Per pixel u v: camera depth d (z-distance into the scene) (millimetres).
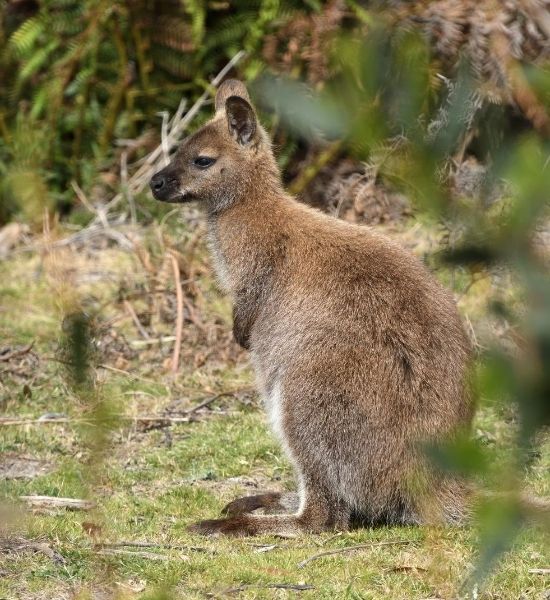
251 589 9078
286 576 9359
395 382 10398
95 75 24188
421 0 15953
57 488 12023
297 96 3062
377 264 11070
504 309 2809
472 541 9852
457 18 15641
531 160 2660
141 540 10484
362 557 9828
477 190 3207
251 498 11438
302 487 10742
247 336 12195
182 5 23703
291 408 10664
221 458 13414
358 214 17750
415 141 2879
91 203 23156
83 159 23906
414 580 9188
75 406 14961
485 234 2682
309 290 11156
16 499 11500
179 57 23906
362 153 3094
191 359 17203
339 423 10438
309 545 10320
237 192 12930
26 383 16062
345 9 19906
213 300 18891
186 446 13766
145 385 16219
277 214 12312
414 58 2918
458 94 2955
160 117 24109
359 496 10531
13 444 13828
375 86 2947
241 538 10555
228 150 13016
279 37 21688
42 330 18219
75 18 24062
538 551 9672
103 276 19953
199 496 11984
